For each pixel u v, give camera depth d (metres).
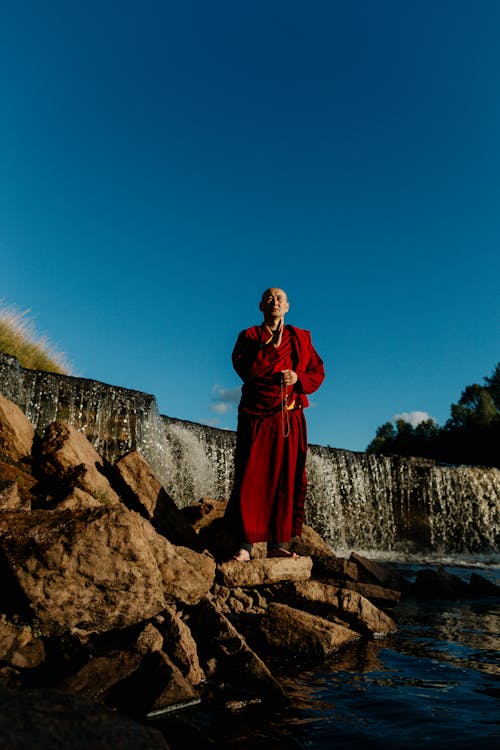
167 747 1.64
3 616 2.86
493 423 29.56
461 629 4.43
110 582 2.96
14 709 1.64
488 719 2.42
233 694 2.61
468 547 14.73
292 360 4.70
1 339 12.35
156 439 10.30
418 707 2.55
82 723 1.65
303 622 3.56
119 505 3.22
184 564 3.57
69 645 2.76
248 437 4.59
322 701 2.61
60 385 9.33
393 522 14.09
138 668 2.60
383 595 5.00
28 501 4.11
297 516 4.73
